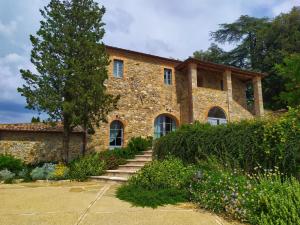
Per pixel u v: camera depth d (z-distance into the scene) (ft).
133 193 19.88
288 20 87.97
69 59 36.76
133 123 51.13
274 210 12.35
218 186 17.03
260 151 19.10
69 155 44.29
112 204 18.03
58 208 16.99
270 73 85.05
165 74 58.03
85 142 42.19
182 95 58.08
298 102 37.63
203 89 55.57
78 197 20.51
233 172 19.42
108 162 35.29
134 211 16.17
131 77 52.90
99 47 39.58
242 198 14.82
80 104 35.58
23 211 16.26
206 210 16.33
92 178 31.40
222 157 21.50
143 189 21.12
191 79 54.44
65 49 37.63
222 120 58.13
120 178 28.60
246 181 16.96
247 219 13.76
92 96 36.35
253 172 19.30
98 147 46.68
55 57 38.06
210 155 22.47
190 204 17.92
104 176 31.53
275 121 19.31
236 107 60.29
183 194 19.08
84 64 37.37
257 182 17.34
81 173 31.65
